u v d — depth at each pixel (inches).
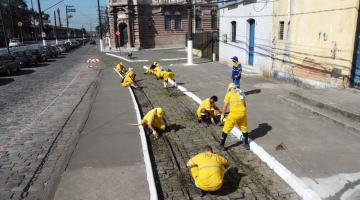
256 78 674.2
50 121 439.2
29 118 457.4
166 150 323.0
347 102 396.8
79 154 310.0
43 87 719.1
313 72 518.3
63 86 729.0
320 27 492.7
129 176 262.7
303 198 229.3
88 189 244.2
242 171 272.1
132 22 2021.4
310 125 365.7
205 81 692.1
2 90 688.4
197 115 414.6
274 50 637.9
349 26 436.5
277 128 359.9
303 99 440.1
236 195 237.0
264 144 316.8
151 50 1959.9
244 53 807.7
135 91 636.7
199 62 1088.2
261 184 250.2
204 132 371.6
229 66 932.6
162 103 524.1
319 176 250.4
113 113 455.8
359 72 437.7
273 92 531.8
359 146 304.5
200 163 234.7
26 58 1165.1
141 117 448.1
